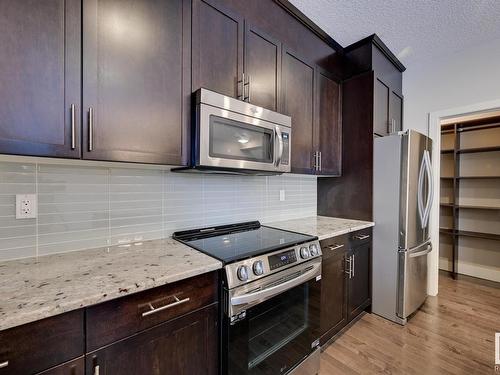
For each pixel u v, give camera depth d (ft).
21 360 2.21
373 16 6.48
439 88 8.66
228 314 3.56
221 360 3.63
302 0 5.89
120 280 2.91
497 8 6.17
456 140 10.89
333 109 7.72
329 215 8.53
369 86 7.54
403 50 8.18
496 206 10.23
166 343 3.12
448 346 6.00
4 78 2.65
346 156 8.09
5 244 3.54
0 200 3.49
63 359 2.42
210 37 4.48
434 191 8.64
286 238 5.13
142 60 3.64
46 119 2.89
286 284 4.24
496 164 10.32
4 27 2.64
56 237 3.93
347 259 6.52
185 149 4.15
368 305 7.49
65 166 3.99
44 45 2.87
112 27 3.36
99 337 2.62
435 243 8.73
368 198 7.62
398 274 7.04
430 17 6.54
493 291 9.14
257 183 6.91
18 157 3.14
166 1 3.91
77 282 2.84
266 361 4.13
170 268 3.32
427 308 7.88
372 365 5.39
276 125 5.35
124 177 4.58
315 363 5.10
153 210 4.94
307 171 6.65
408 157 6.90
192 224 5.52
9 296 2.48
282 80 5.87
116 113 3.41
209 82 4.46
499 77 7.58
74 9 3.06
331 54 7.57
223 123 4.42
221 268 3.64
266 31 5.54
